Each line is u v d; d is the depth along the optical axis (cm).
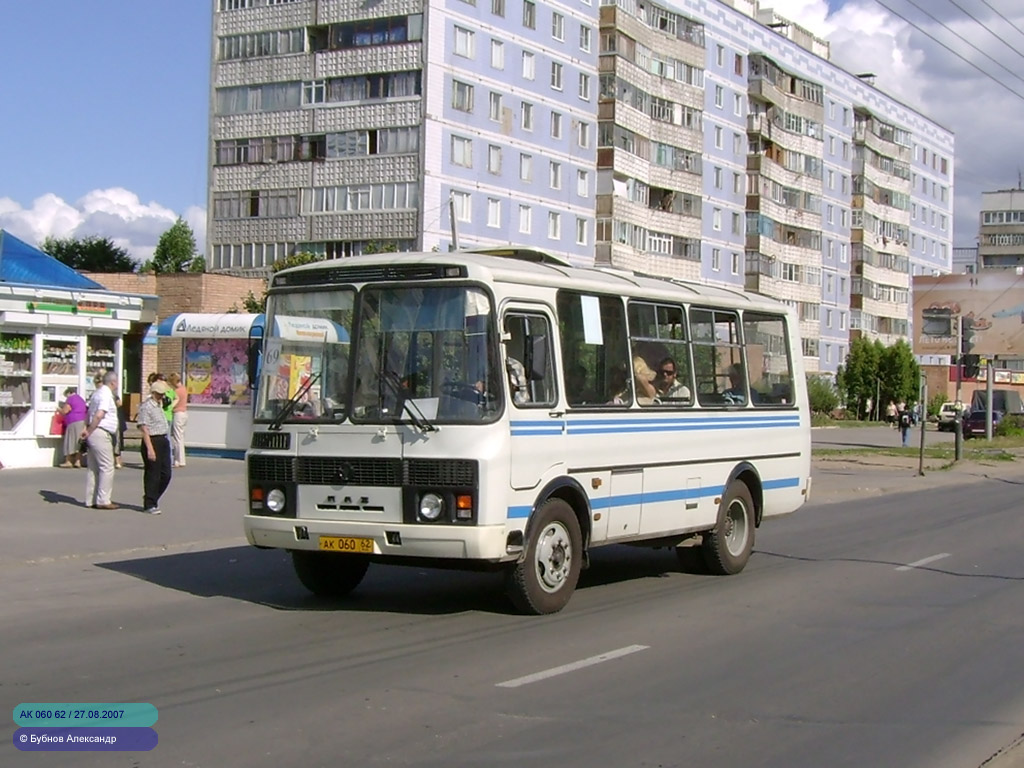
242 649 855
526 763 596
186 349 2573
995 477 3025
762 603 1100
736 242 7231
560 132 5884
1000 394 6159
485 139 5522
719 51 7050
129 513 1627
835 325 8606
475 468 905
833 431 6419
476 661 823
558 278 1012
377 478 931
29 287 2144
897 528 1814
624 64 6131
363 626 947
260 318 2141
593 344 1054
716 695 747
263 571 1240
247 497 998
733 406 1281
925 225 10075
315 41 5638
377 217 5406
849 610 1070
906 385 8488
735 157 7200
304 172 5600
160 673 779
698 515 1211
